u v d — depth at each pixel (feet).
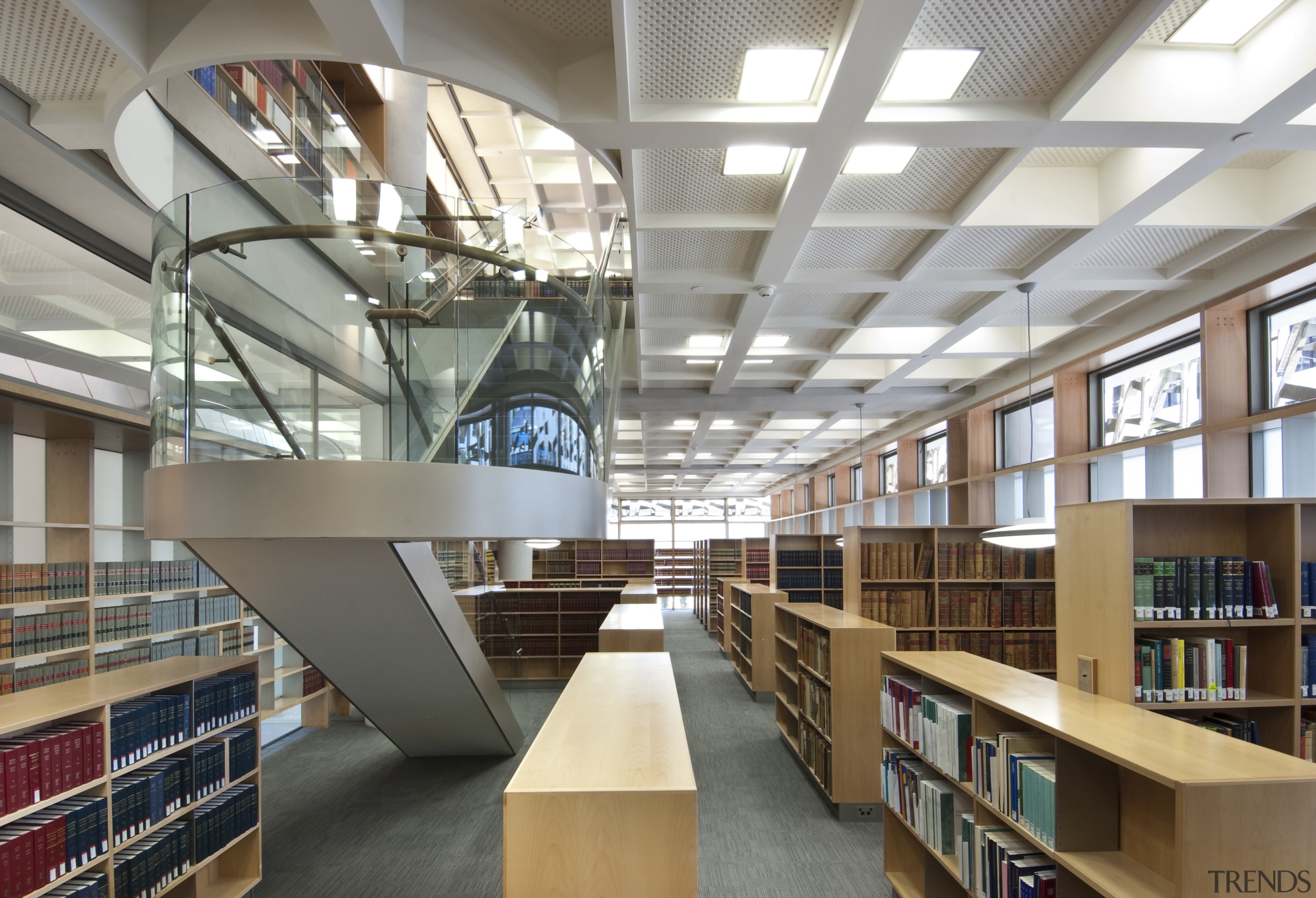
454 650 15.25
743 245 15.38
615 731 10.01
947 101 10.25
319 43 8.72
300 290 10.09
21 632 14.92
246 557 11.59
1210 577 10.66
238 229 10.02
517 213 12.00
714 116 10.25
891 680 12.88
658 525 86.02
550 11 9.59
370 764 20.04
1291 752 10.73
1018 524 13.70
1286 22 9.61
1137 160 12.71
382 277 10.48
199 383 9.84
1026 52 9.27
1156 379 21.12
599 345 13.93
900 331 23.18
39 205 12.96
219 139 13.87
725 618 39.52
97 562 18.11
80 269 14.70
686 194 13.33
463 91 24.39
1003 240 15.21
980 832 9.49
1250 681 11.35
